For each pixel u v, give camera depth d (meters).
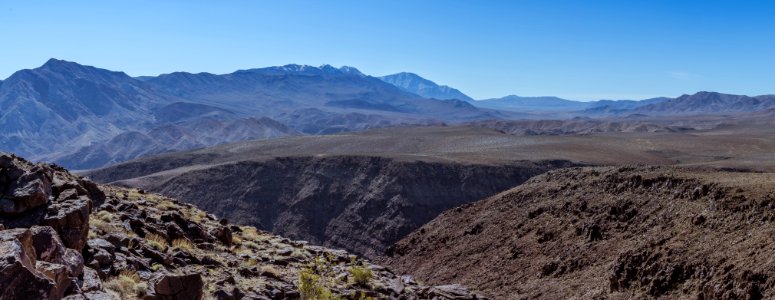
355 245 108.25
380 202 115.88
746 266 25.53
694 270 28.67
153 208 22.73
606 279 33.72
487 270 45.72
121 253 14.58
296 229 117.38
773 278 23.36
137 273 13.51
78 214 13.27
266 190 132.12
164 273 13.45
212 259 17.44
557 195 52.84
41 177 13.98
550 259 41.56
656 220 38.47
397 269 57.16
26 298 8.08
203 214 26.02
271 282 16.55
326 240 113.00
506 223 52.81
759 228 28.56
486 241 51.50
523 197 56.38
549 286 37.53
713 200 34.97
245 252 20.89
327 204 121.88
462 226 58.28
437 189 120.81
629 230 39.59
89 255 13.37
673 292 28.52
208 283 14.47
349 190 123.50
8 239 8.93
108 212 18.09
